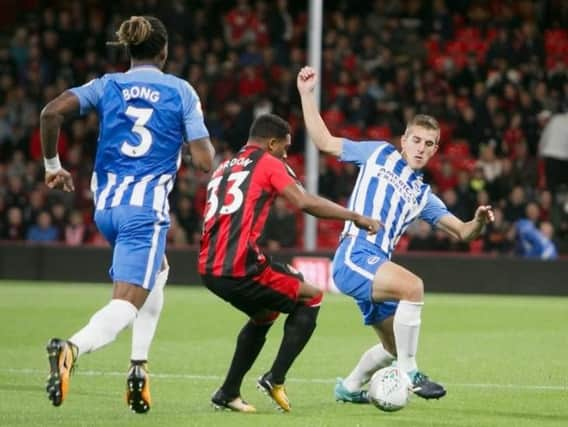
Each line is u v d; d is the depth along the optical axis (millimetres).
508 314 46438
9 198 62406
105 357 31078
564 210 62094
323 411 22891
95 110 21234
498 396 25375
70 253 58938
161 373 28672
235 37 72938
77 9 74375
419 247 59000
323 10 76062
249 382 27344
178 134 21188
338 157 24219
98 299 49562
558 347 35562
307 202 21375
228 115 67375
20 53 72688
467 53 72500
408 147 23938
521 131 67062
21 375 27672
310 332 22344
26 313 43688
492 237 59969
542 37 73125
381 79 69562
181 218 60969
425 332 39688
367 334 38750
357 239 23297
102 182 21094
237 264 21531
